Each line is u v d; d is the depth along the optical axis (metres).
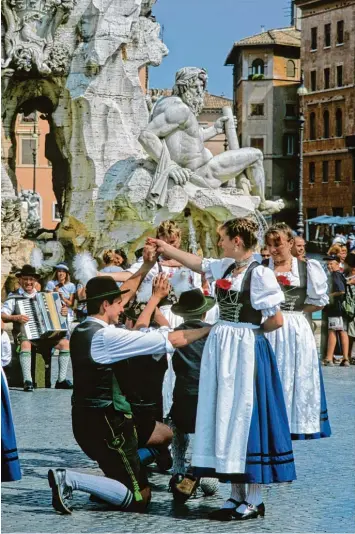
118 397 8.30
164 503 8.62
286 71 93.75
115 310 8.38
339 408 13.84
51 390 15.74
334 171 89.38
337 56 88.62
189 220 24.05
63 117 24.36
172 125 23.28
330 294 19.36
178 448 9.09
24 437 11.49
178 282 10.30
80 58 24.08
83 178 24.19
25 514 8.16
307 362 9.42
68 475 8.20
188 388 8.91
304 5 91.25
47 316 15.70
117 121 24.17
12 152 25.05
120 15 24.03
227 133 24.41
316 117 91.12
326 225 77.88
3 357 9.09
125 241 23.53
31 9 23.81
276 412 8.09
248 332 8.09
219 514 8.09
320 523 7.95
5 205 22.89
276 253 9.57
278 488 9.12
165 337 8.18
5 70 23.84
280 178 93.31
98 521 7.97
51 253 23.95
